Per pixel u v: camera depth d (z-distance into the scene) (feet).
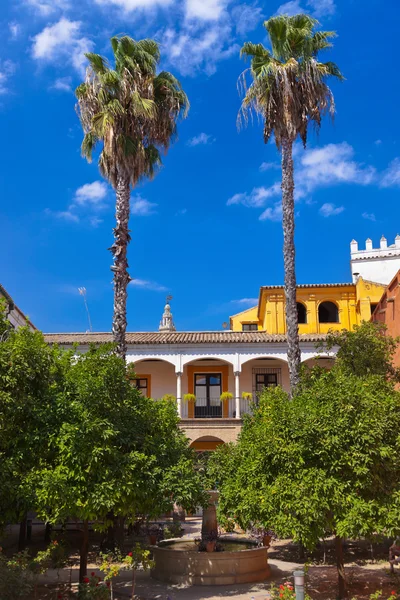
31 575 30.96
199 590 36.94
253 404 44.91
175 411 40.65
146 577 41.57
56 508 30.01
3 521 30.63
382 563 44.80
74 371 35.04
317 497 29.40
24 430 31.99
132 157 57.47
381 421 30.55
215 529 42.19
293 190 58.65
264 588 37.29
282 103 57.98
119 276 56.59
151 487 33.04
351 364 52.54
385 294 66.39
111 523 34.14
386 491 30.19
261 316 107.86
